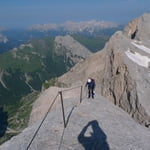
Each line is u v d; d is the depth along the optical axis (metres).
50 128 28.36
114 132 28.92
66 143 25.12
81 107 36.34
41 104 57.44
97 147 24.78
